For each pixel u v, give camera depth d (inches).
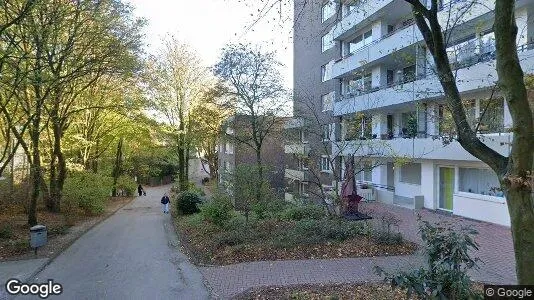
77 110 774.5
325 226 457.1
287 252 397.1
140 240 573.6
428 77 613.3
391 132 844.0
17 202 845.8
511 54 151.1
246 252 404.8
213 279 335.3
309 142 906.1
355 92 900.0
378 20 837.8
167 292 306.8
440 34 194.2
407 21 790.5
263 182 632.4
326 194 673.0
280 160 1195.3
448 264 189.9
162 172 2412.6
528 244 147.9
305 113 869.8
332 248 402.9
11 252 459.8
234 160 1228.5
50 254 454.6
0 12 493.4
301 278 318.0
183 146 1226.0
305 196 762.8
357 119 679.1
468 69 536.4
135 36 680.4
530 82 306.3
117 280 345.1
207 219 647.8
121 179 1556.3
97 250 493.7
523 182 146.1
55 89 612.7
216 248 432.5
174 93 1183.6
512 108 151.6
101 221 839.7
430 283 190.1
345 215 564.4
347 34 962.7
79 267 398.9
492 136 498.9
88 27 612.7
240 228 514.6
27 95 612.4
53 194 862.5
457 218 586.2
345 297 254.1
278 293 275.3
